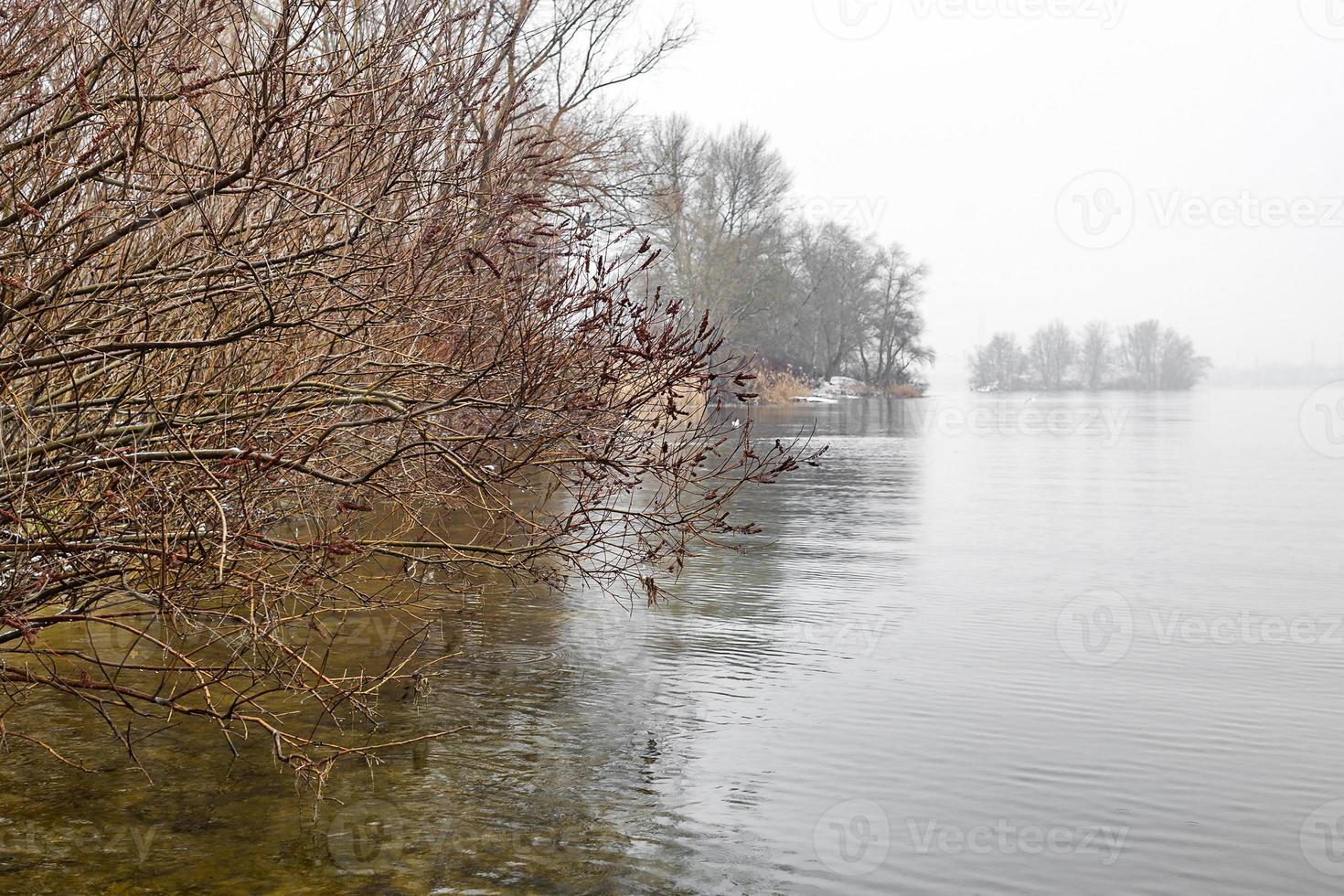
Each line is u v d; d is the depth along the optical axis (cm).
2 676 568
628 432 672
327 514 780
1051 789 629
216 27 603
